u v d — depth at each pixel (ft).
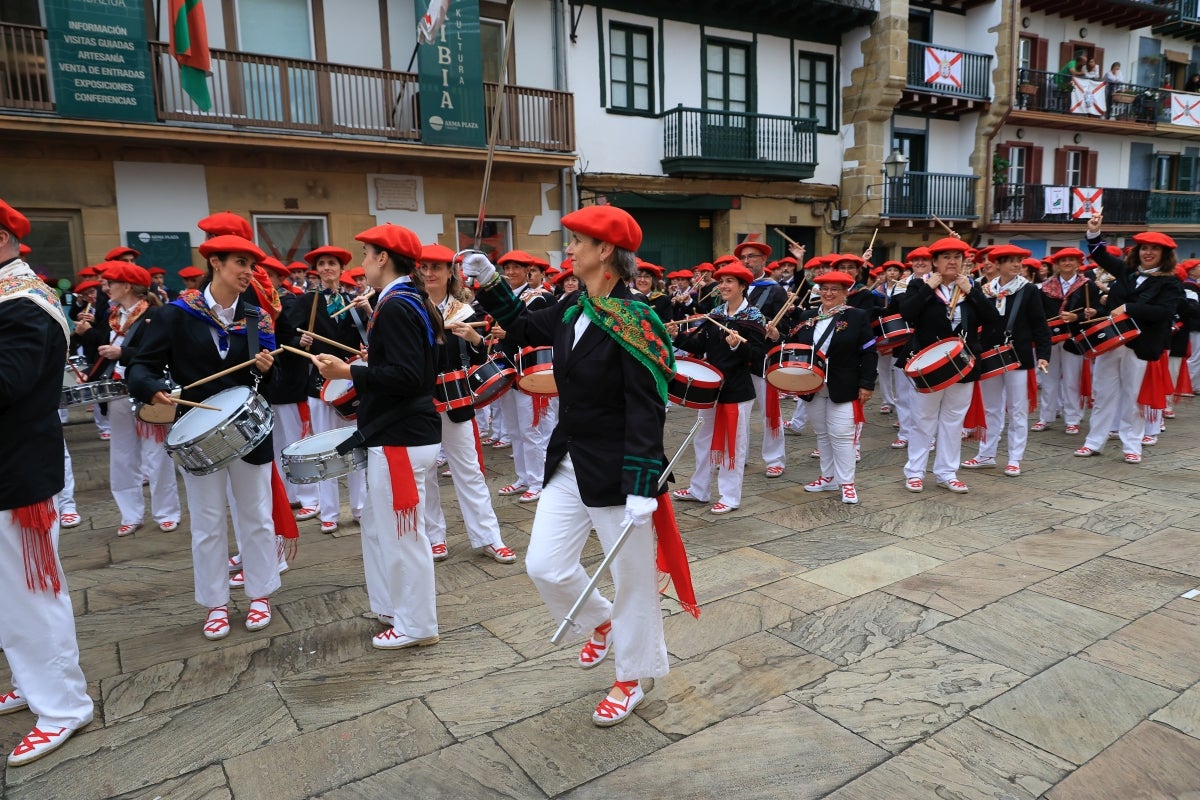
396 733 10.17
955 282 20.67
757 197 58.13
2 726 10.66
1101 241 24.18
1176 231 80.69
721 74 56.03
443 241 46.78
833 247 62.39
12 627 9.79
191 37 35.78
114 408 18.57
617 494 9.53
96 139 36.27
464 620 13.62
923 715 10.37
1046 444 27.25
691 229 57.11
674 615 13.58
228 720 10.57
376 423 11.87
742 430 19.54
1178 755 9.40
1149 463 24.08
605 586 14.74
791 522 18.81
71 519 19.89
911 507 19.84
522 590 14.93
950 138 68.18
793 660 11.93
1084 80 71.77
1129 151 79.36
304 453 12.48
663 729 10.14
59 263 37.14
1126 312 22.94
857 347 19.65
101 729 10.43
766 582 15.02
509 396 21.13
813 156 58.23
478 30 44.34
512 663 11.99
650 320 9.25
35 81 34.91
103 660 12.37
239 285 12.33
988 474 23.15
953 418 20.85
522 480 21.79
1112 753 9.46
